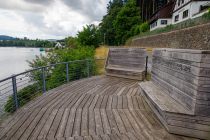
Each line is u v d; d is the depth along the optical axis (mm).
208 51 2496
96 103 4273
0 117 3521
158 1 51938
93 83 6207
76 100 4465
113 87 5703
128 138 2748
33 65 10078
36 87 6164
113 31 53469
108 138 2742
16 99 3891
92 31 17172
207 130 2713
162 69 4023
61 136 2822
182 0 29125
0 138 2771
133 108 3977
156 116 3518
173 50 3400
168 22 36031
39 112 3715
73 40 14711
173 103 3188
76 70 8367
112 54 7805
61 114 3633
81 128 3080
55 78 8016
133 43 37375
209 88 2590
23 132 2941
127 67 7250
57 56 10148
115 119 3432
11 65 27656
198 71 2584
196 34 14406
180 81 3113
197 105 2678
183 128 2820
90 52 11297
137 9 43625
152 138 2762
